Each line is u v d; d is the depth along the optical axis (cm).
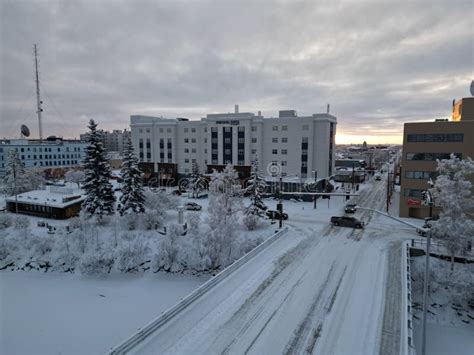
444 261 2859
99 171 4147
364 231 3578
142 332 1514
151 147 7788
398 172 8675
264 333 1606
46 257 3177
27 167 9238
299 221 4116
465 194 2647
